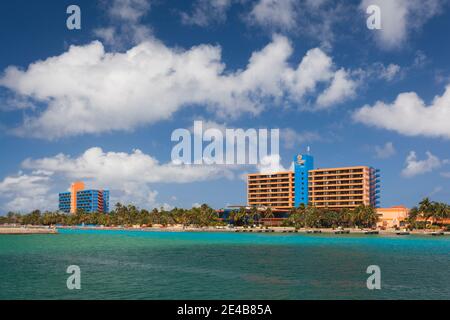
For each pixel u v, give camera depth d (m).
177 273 59.16
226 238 152.25
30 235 182.50
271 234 183.50
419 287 48.66
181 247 107.44
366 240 135.75
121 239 147.25
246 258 79.19
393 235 166.25
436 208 178.00
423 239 140.50
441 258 78.25
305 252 91.62
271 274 58.09
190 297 44.06
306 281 52.50
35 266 67.00
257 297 44.06
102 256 83.50
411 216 185.75
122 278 54.84
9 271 61.06
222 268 64.31
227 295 44.88
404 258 78.50
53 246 111.31
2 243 123.31
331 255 84.50
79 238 154.62
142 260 76.19
